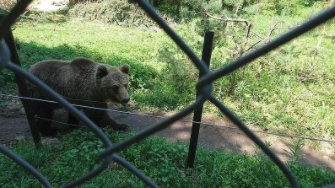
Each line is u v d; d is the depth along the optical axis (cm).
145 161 343
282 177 319
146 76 649
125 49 903
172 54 584
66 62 415
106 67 390
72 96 405
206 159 348
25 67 638
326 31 677
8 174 305
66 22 1342
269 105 532
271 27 616
